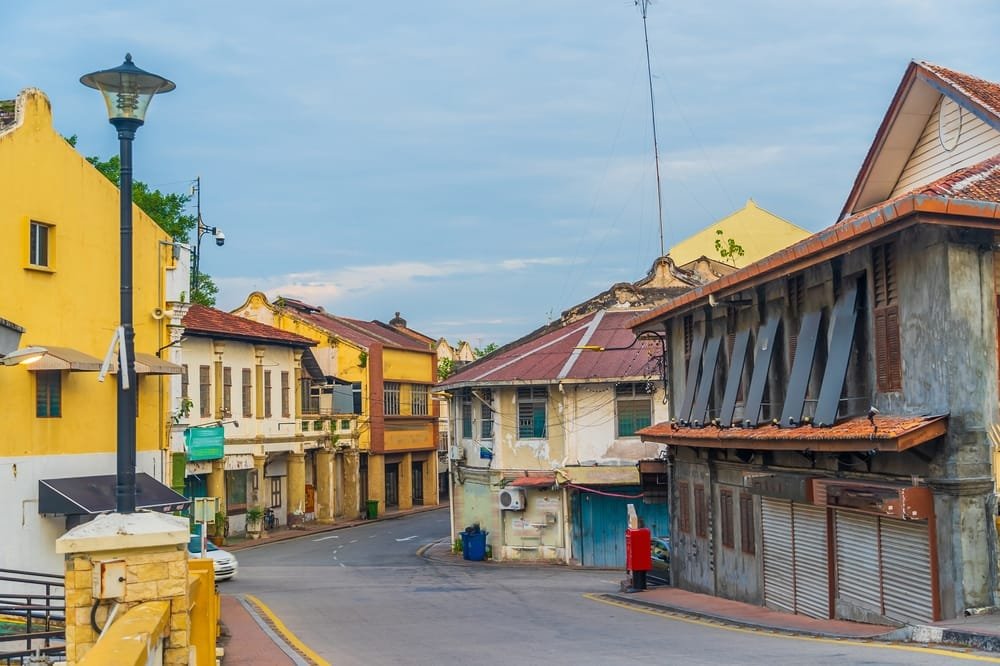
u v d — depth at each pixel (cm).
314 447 5041
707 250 5138
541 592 2548
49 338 2222
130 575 801
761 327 2019
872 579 1548
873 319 1570
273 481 4794
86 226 2350
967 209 1295
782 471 1886
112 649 618
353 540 4484
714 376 2291
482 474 3747
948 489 1336
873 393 1569
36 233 2209
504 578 3064
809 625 1595
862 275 1616
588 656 1268
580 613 2002
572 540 3506
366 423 5672
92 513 2156
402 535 4700
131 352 901
